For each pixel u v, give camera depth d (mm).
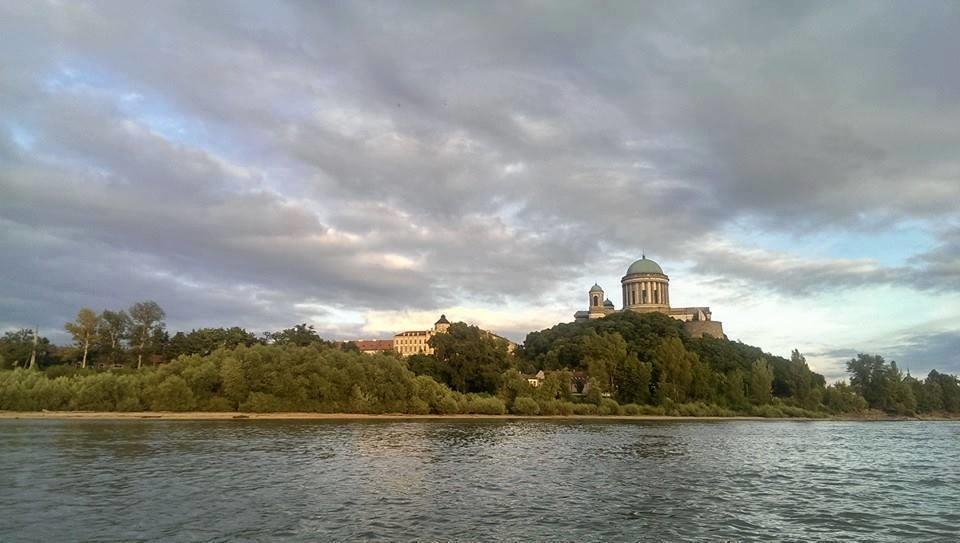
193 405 123625
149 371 133125
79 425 96062
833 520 37062
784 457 69938
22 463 54469
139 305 193875
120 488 43281
